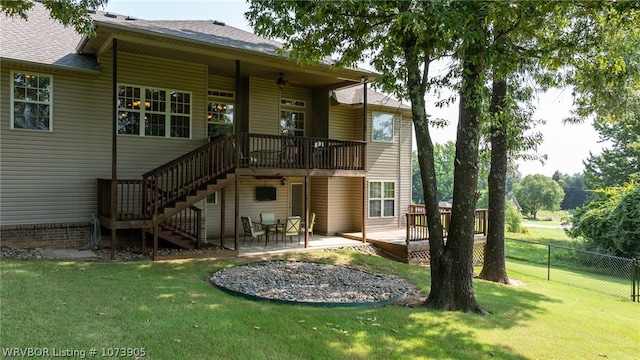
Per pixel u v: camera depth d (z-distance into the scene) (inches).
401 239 538.9
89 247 410.3
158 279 295.0
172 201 386.0
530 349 211.6
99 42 382.6
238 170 417.1
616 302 382.0
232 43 402.3
